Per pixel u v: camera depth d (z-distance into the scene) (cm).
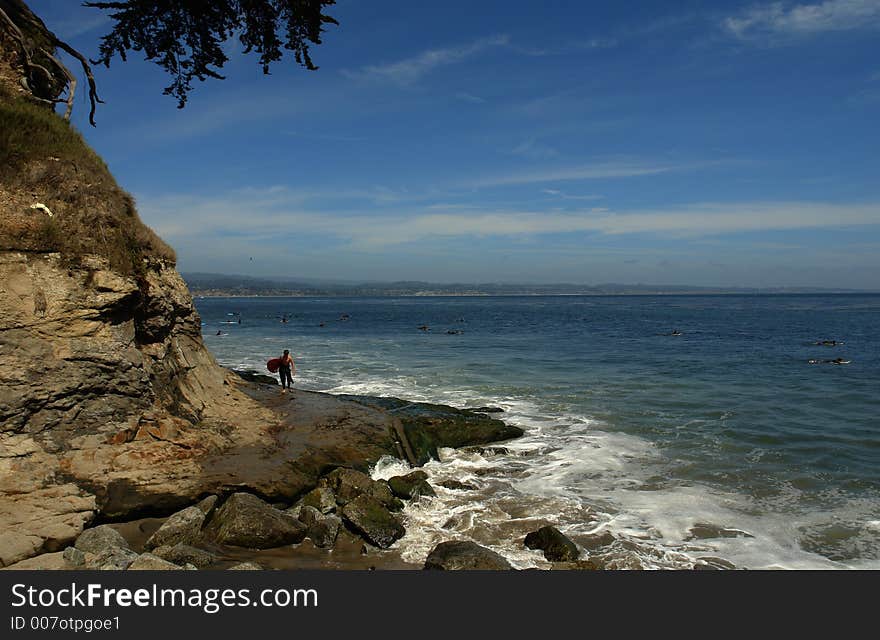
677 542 996
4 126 1140
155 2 1476
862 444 1582
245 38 1609
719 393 2333
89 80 1706
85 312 1074
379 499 1096
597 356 3634
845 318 8431
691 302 18888
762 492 1235
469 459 1490
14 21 1541
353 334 5650
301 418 1512
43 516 830
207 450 1152
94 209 1190
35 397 976
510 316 9712
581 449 1555
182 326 1516
